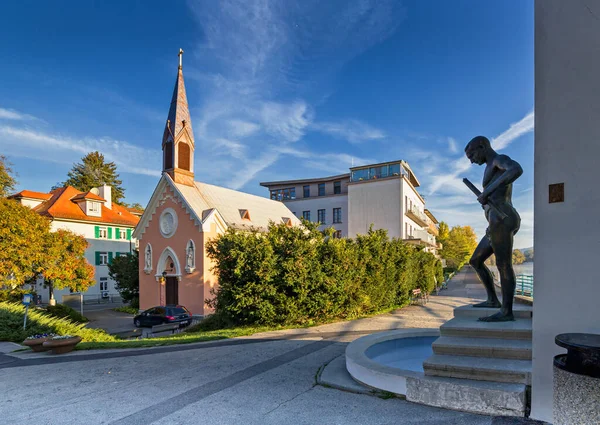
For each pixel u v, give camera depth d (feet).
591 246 12.80
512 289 19.44
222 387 19.92
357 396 17.46
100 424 15.53
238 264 44.98
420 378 16.07
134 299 106.63
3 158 122.01
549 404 13.32
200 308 80.74
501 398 14.08
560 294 13.32
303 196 163.73
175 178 89.66
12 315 46.52
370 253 57.52
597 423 10.11
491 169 19.45
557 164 13.61
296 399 17.46
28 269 76.69
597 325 12.55
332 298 48.52
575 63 13.41
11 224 73.92
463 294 89.92
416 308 63.26
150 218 93.35
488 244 21.90
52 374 25.08
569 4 13.60
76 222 127.34
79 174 222.07
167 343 36.52
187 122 93.56
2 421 16.37
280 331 41.24
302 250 46.32
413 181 159.33
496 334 17.67
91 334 48.32
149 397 18.79
